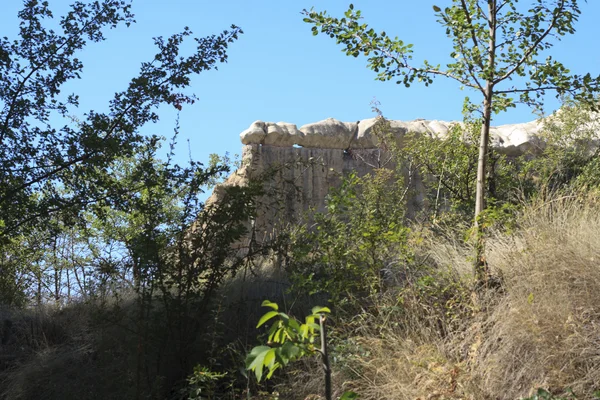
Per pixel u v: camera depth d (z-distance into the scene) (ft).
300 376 21.38
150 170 29.19
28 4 30.50
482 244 22.65
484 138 23.79
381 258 25.40
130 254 25.79
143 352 23.80
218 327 24.40
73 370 25.77
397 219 28.02
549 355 18.29
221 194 41.22
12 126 30.01
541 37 23.12
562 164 36.45
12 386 26.40
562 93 23.44
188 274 25.05
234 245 36.99
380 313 22.26
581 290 20.29
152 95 30.42
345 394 11.25
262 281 27.68
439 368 19.20
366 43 24.11
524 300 20.24
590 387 17.47
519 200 28.58
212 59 31.22
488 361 18.99
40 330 30.01
